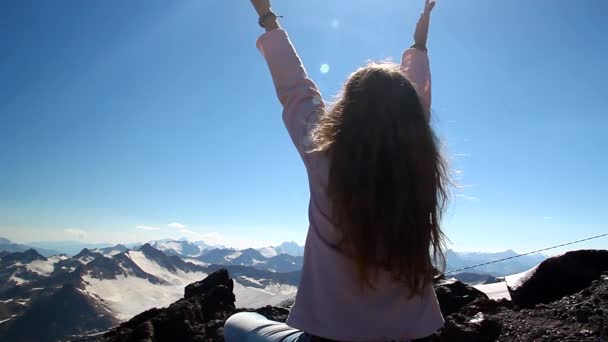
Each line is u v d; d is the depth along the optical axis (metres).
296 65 2.89
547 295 7.37
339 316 2.33
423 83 3.26
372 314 2.31
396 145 2.20
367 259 2.17
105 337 7.53
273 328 3.14
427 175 2.24
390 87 2.33
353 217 2.17
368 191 2.16
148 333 6.84
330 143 2.33
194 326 7.30
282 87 2.86
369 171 2.17
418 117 2.33
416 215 2.17
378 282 2.26
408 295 2.31
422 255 2.20
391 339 2.33
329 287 2.34
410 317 2.37
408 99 2.34
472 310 6.91
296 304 2.46
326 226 2.35
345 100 2.40
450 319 6.22
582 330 5.34
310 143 2.52
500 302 7.22
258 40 3.02
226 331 3.47
